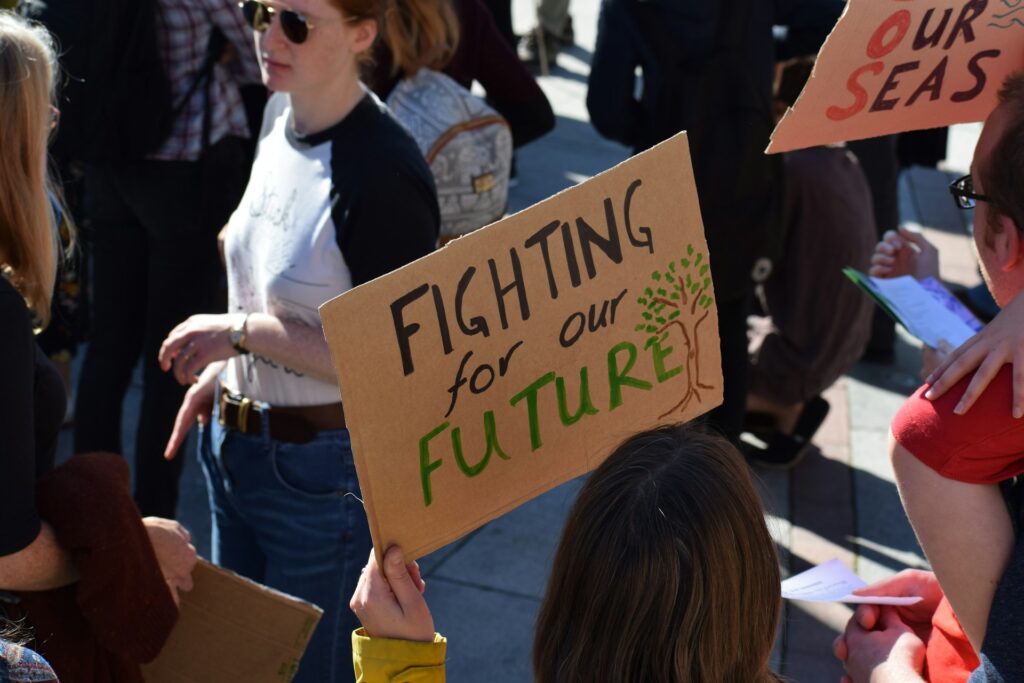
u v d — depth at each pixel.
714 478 1.17
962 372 1.23
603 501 1.17
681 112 3.29
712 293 1.50
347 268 2.12
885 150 4.63
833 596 1.67
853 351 3.93
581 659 1.15
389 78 2.81
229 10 3.10
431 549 1.39
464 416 1.35
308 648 2.34
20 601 1.76
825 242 3.77
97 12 2.97
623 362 1.47
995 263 1.34
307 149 2.16
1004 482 1.28
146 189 3.15
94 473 1.81
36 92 1.76
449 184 2.75
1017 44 1.56
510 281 1.33
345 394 1.25
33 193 1.80
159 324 3.25
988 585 1.24
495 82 3.39
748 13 3.25
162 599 1.89
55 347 3.65
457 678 3.14
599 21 3.48
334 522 2.27
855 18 1.42
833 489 4.05
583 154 6.77
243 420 2.28
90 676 1.87
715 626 1.13
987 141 1.32
